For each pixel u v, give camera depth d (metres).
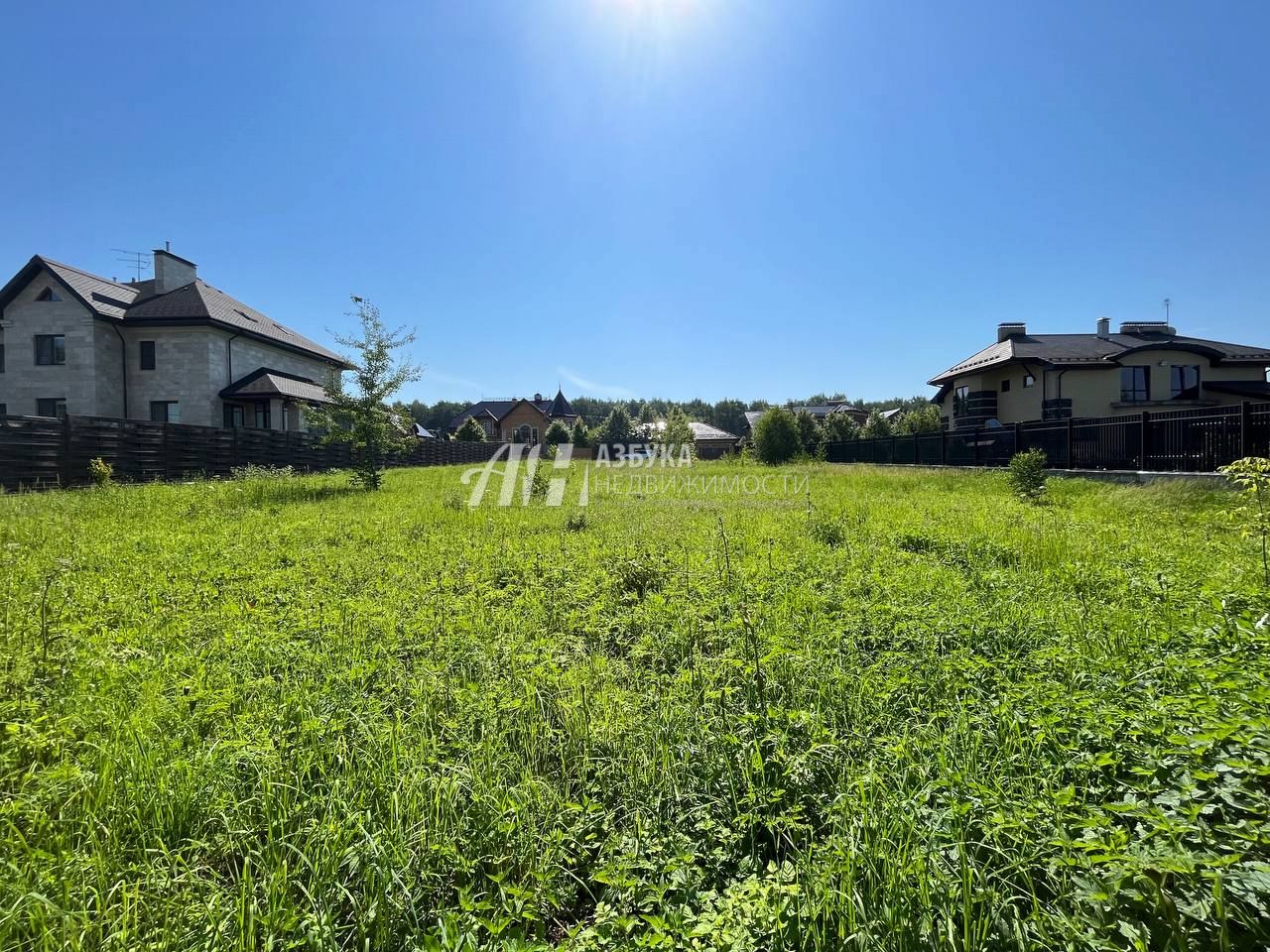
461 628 3.65
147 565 5.28
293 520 8.35
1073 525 6.89
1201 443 10.97
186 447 14.60
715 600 4.13
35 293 21.00
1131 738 2.02
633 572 4.95
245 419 23.89
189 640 3.50
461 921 1.56
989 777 1.99
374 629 3.66
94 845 1.78
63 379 21.03
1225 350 23.69
